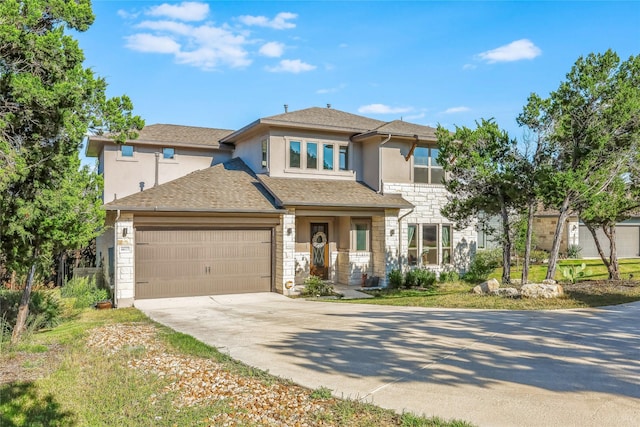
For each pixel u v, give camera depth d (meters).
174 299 14.36
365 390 5.68
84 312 12.55
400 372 6.37
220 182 16.91
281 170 17.56
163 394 5.72
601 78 12.45
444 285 17.92
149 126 21.52
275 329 9.59
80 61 8.34
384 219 17.64
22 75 7.75
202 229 15.05
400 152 18.39
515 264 22.66
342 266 18.45
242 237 15.64
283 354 7.46
